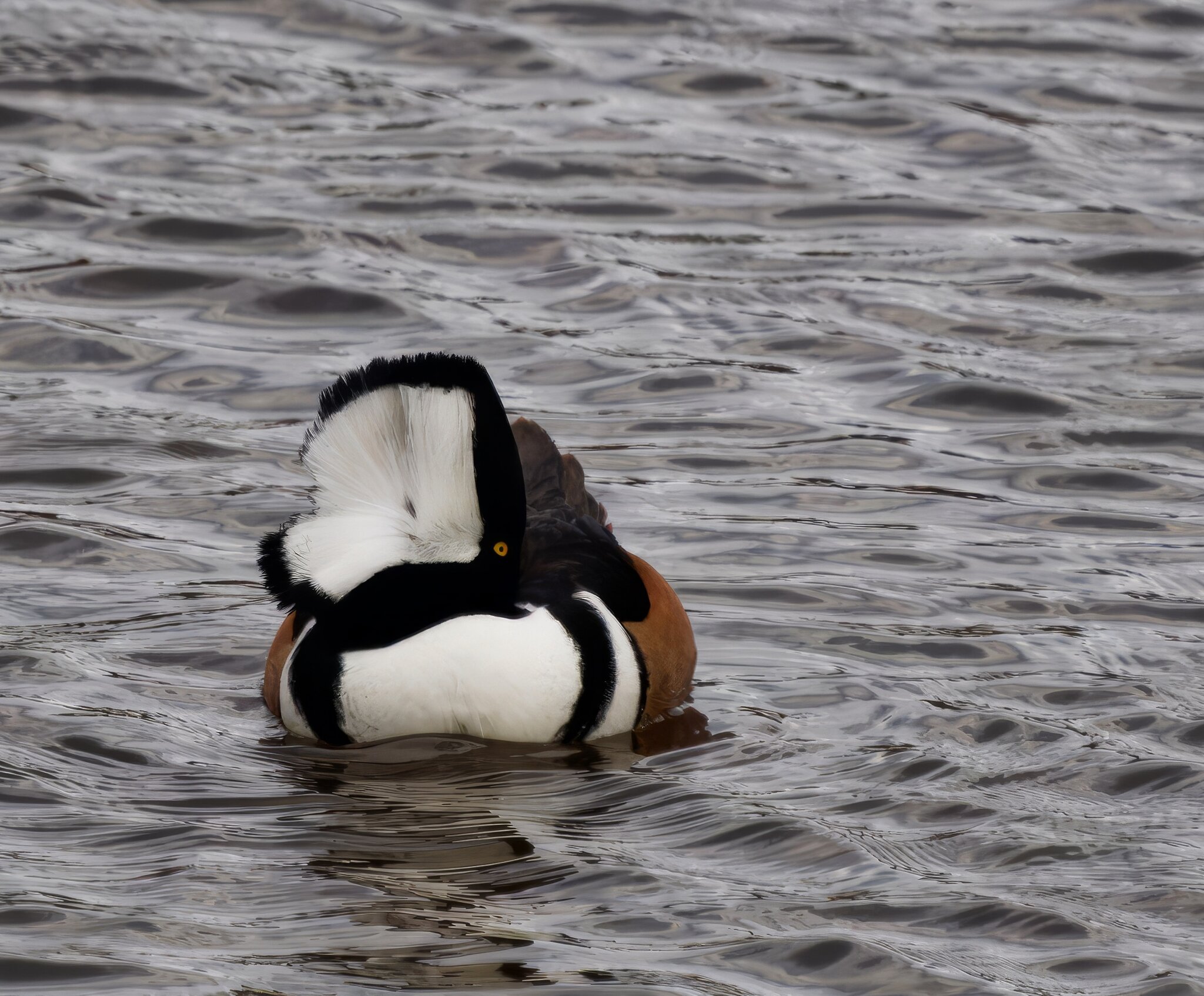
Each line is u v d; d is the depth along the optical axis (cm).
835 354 1606
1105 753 935
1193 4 2509
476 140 2064
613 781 923
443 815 877
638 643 1008
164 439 1398
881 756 941
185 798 889
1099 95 2250
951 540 1259
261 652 1083
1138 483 1355
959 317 1686
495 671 962
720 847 838
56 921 748
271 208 1870
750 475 1371
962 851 827
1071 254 1825
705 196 1956
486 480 957
